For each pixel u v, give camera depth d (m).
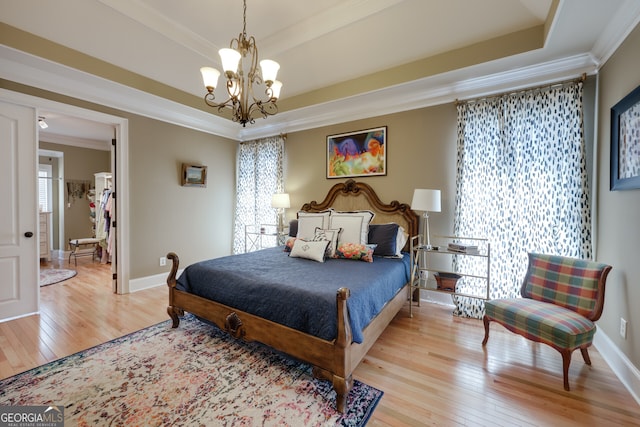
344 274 2.32
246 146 5.11
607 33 2.11
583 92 2.56
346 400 1.67
